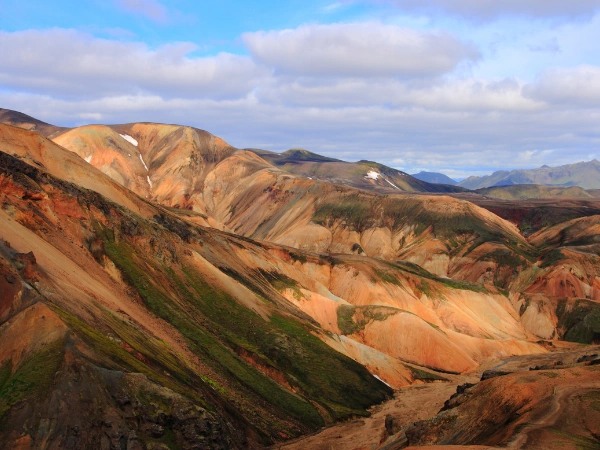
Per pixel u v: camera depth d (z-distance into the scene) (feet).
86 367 160.86
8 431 143.74
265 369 274.36
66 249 244.01
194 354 241.35
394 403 298.56
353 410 274.77
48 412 148.25
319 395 276.41
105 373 164.25
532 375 189.47
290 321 328.90
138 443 154.71
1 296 175.52
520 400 171.22
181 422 167.53
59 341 166.09
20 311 173.78
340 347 334.44
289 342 299.79
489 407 178.60
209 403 197.36
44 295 186.50
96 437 150.10
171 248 309.42
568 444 132.77
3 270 179.52
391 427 224.33
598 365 210.38
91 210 279.90
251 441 206.39
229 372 248.52
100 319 200.54
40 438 144.25
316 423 250.16
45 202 258.37
